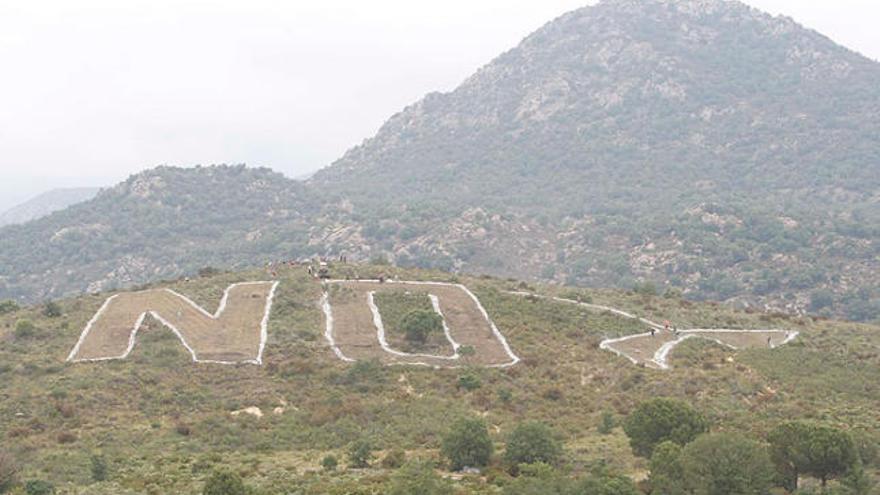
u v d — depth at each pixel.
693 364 86.75
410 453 60.44
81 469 56.56
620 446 60.16
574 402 74.88
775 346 94.25
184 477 53.88
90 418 68.50
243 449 63.22
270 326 95.00
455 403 73.75
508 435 60.84
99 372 78.75
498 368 83.50
